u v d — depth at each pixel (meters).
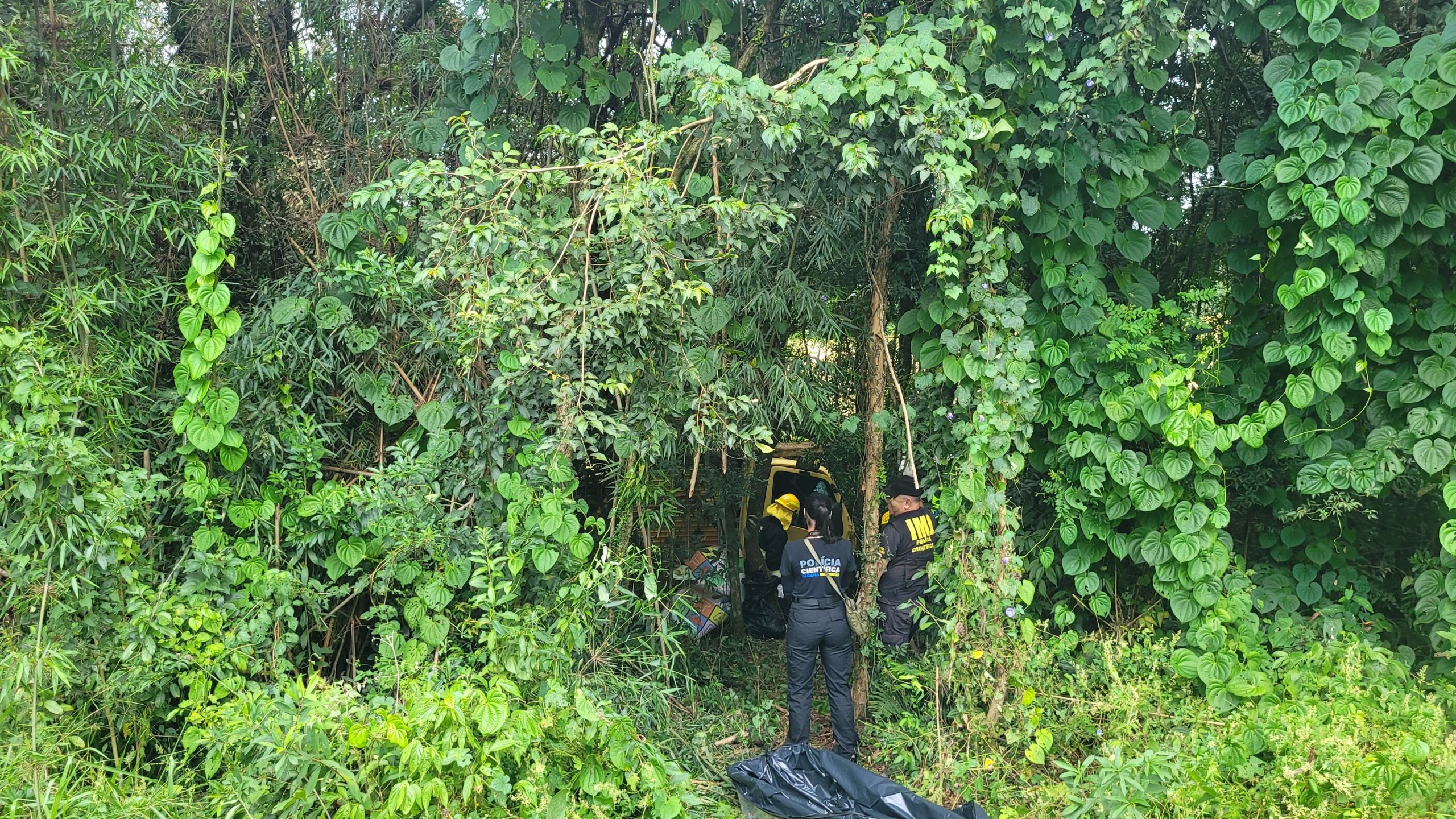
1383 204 4.20
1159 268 5.78
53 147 3.87
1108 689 4.50
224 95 4.62
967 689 4.44
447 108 4.92
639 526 5.07
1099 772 3.78
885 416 4.91
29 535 3.63
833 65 4.11
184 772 3.72
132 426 4.41
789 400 4.94
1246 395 4.91
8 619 3.75
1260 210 4.59
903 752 4.48
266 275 5.09
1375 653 4.28
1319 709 3.92
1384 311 4.30
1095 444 4.73
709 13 4.96
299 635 4.61
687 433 4.50
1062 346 4.82
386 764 3.29
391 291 4.45
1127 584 5.10
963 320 4.62
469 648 4.54
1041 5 4.22
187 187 4.67
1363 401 4.68
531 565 4.54
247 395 4.43
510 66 4.88
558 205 4.29
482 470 4.52
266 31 5.02
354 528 4.49
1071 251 4.81
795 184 4.66
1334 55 4.25
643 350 4.25
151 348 4.55
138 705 3.94
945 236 4.11
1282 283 4.68
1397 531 5.13
